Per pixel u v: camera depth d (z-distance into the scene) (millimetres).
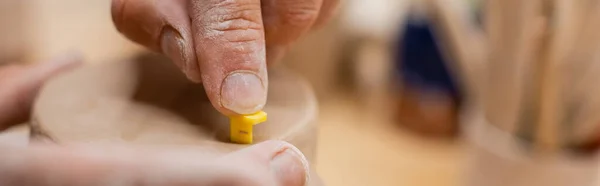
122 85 321
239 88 279
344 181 561
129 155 207
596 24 381
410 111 639
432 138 635
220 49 280
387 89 671
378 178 569
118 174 203
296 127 295
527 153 420
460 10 456
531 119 418
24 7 544
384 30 678
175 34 292
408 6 618
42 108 301
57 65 379
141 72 329
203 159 213
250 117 281
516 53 395
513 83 407
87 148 209
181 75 327
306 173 250
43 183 201
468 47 458
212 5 282
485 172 438
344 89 719
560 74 400
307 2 299
